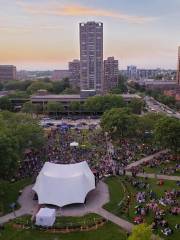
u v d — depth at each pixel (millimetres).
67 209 74938
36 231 65625
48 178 79625
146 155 119125
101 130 164625
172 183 91312
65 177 80062
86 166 89000
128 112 155750
